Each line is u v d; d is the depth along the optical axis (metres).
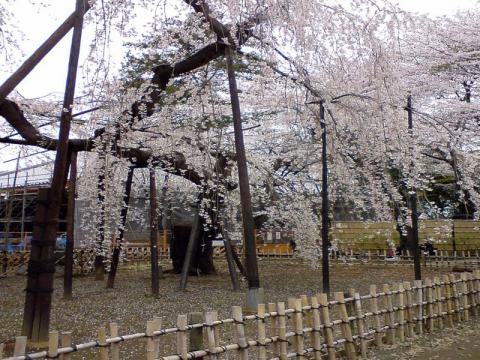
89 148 8.95
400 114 10.86
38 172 20.75
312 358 5.28
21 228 20.05
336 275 15.20
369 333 6.12
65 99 5.93
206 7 8.16
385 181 11.66
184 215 16.48
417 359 5.82
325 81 9.99
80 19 5.96
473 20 14.01
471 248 18.94
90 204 12.15
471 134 13.55
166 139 10.27
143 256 20.30
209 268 14.99
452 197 17.58
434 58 13.66
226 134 11.40
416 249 10.55
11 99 8.10
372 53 8.97
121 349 5.83
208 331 4.32
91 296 10.50
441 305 7.57
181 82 10.34
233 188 12.05
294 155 13.43
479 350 6.29
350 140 11.41
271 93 10.95
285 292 11.14
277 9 8.01
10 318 7.96
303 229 12.91
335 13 8.58
